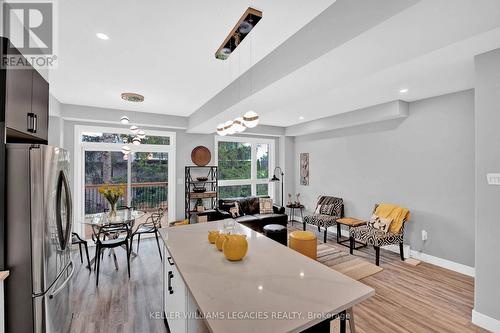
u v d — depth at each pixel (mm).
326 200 5414
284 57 2156
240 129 2338
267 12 1719
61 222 1923
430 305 2545
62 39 2057
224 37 2055
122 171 4941
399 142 4156
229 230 2232
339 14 1608
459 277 3217
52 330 1771
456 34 1465
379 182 4508
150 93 3590
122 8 1659
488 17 1280
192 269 1492
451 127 3475
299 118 5332
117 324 2242
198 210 5164
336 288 1265
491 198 2139
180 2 1606
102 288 2904
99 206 4742
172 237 2186
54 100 3742
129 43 2141
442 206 3580
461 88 3262
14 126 1648
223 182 6133
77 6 1625
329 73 2078
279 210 5605
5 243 1553
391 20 1316
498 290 2096
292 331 940
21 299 1574
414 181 3936
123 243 3281
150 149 5168
